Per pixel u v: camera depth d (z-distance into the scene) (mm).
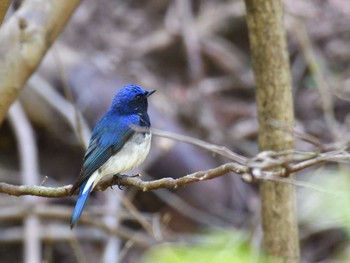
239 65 16594
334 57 15898
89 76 13914
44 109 13594
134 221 13320
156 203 13297
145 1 17484
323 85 12469
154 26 17094
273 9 7992
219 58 16547
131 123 7836
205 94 15648
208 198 13320
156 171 13250
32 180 12219
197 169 13336
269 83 8125
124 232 11656
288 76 8188
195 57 16000
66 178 14008
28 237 11680
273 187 8195
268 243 8344
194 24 17078
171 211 13188
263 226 8367
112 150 7672
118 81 14461
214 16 17078
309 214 9680
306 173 11367
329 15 16297
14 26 7746
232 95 16250
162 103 15195
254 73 8227
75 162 14180
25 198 12008
